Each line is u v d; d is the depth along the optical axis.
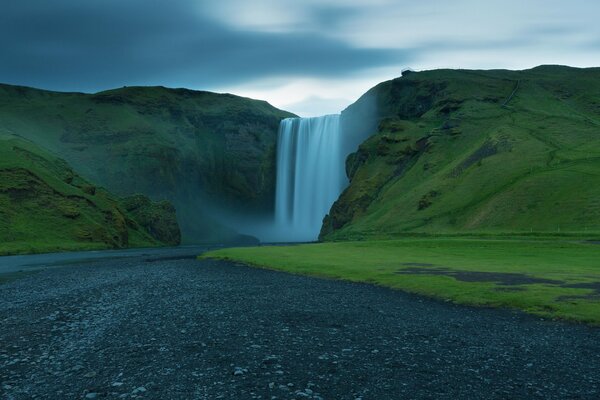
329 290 36.25
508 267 46.62
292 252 76.69
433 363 16.69
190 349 18.72
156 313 27.33
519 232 97.94
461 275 40.31
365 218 189.12
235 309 28.20
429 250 74.19
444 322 24.02
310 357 17.41
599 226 95.19
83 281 48.12
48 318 26.55
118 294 36.41
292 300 31.53
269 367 16.19
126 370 16.06
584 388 14.10
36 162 198.75
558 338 20.47
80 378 15.31
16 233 151.38
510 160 161.25
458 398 13.27
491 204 130.62
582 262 51.03
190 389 14.03
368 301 30.88
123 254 115.44
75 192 189.88
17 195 167.50
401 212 168.12
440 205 153.88
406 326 23.08
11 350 19.23
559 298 28.03
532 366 16.34
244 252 80.12
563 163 141.88
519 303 27.94
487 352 18.20
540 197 121.31
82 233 169.00
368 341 19.98
